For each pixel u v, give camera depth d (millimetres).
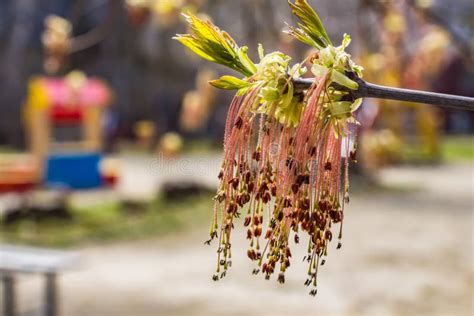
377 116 7562
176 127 27812
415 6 4637
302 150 1203
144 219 11734
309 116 1204
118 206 12625
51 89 14008
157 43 26562
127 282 8141
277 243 1210
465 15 4676
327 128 1229
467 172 18781
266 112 1230
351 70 1205
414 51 6215
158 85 27906
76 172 14438
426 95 1166
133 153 22625
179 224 11469
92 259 9273
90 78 26688
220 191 1229
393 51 5695
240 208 1220
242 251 9570
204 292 7672
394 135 7727
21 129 25453
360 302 7273
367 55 5664
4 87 25562
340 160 1238
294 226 1218
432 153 21891
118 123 27125
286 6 8008
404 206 13133
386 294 7547
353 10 9961
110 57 26766
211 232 1214
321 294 7531
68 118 14445
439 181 16781
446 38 6062
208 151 19875
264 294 7531
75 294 7672
